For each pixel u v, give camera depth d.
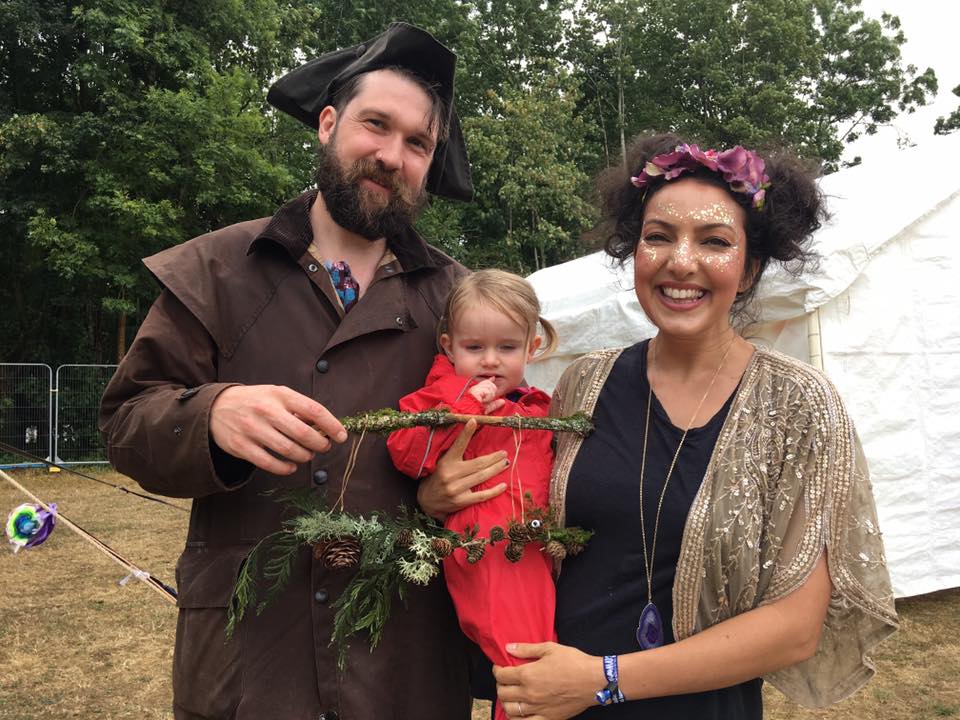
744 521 1.57
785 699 4.24
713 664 1.50
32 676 4.47
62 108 16.06
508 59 25.27
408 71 2.01
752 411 1.65
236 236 2.02
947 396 5.67
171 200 15.13
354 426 1.73
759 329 5.38
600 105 26.62
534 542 1.77
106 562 7.00
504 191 19.94
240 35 16.42
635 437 1.75
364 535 1.67
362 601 1.74
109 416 1.88
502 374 2.07
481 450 1.96
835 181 6.56
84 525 8.70
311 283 1.98
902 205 5.50
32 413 13.20
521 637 1.70
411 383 2.04
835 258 5.08
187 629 1.88
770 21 24.02
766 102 23.03
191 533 1.95
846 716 3.98
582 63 27.08
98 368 13.72
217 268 1.96
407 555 1.68
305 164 17.89
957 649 4.85
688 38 25.83
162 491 1.82
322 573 1.82
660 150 1.86
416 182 2.03
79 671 4.55
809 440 1.58
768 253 1.81
